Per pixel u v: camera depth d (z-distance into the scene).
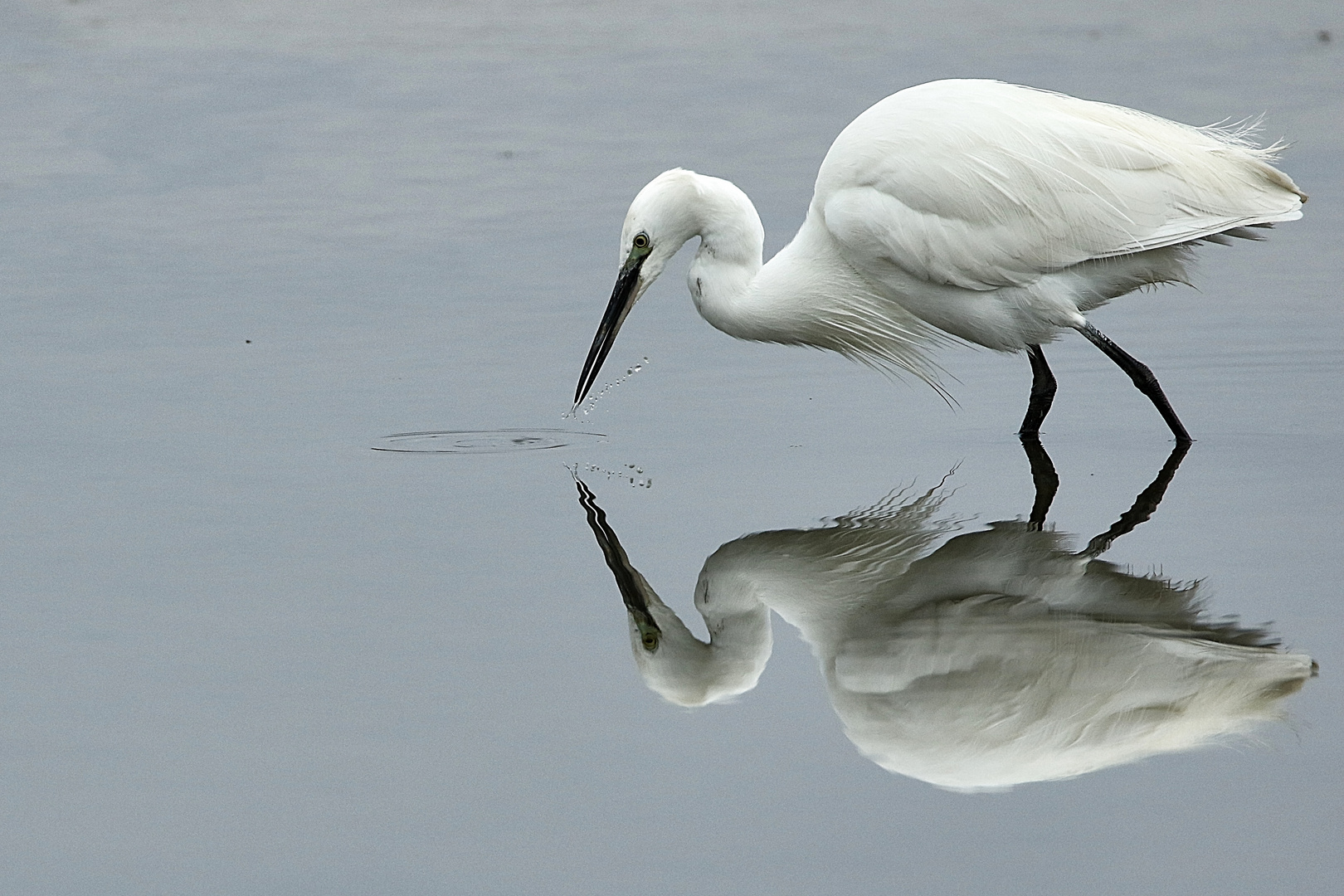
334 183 19.70
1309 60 22.91
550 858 6.59
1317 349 14.20
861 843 6.66
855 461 11.92
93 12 27.48
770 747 7.58
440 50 25.30
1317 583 9.16
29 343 14.70
